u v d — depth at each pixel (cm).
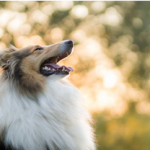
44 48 614
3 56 589
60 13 1902
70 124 568
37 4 1905
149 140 1609
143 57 2077
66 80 614
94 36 2045
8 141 537
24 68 584
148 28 2038
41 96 562
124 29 2061
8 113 542
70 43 622
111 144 1622
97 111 1827
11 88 559
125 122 1717
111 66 2027
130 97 1975
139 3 2066
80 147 568
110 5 2077
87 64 1861
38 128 540
